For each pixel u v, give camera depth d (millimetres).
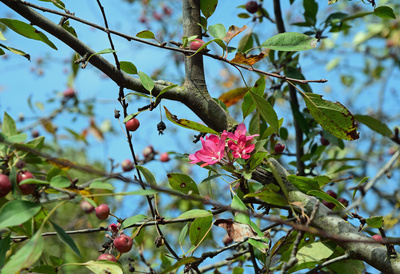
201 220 1527
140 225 1579
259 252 1613
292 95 1878
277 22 1906
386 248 1501
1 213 1411
